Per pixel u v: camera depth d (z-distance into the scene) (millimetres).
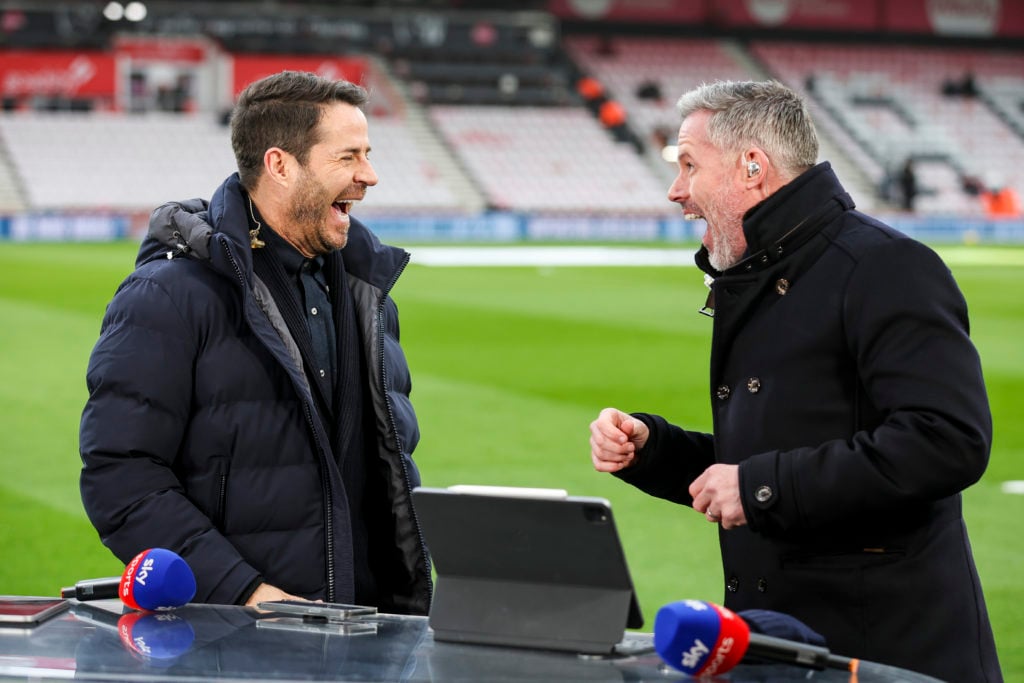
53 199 34094
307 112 3115
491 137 39031
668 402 11328
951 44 45594
